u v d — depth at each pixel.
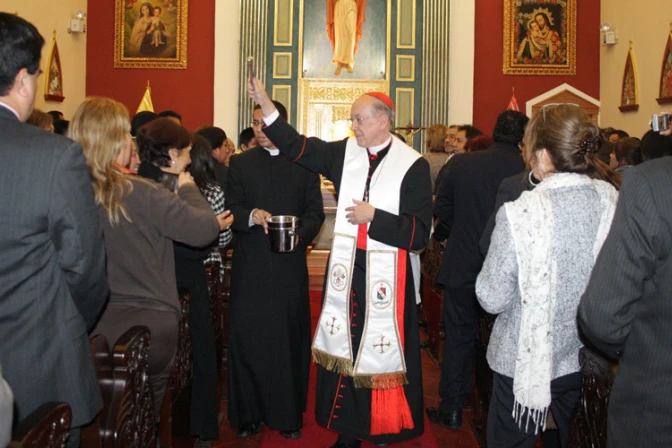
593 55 11.06
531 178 2.47
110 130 2.37
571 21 11.03
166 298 2.47
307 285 3.57
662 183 1.64
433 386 4.36
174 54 11.03
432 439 3.53
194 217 2.48
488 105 11.17
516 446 2.32
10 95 1.71
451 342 3.60
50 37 9.41
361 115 3.02
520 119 3.40
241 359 3.46
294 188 3.49
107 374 2.04
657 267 1.66
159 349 2.43
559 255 2.13
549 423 2.68
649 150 3.16
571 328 2.21
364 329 3.07
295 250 3.41
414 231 3.00
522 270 2.13
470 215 3.41
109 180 2.36
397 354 3.08
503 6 11.09
